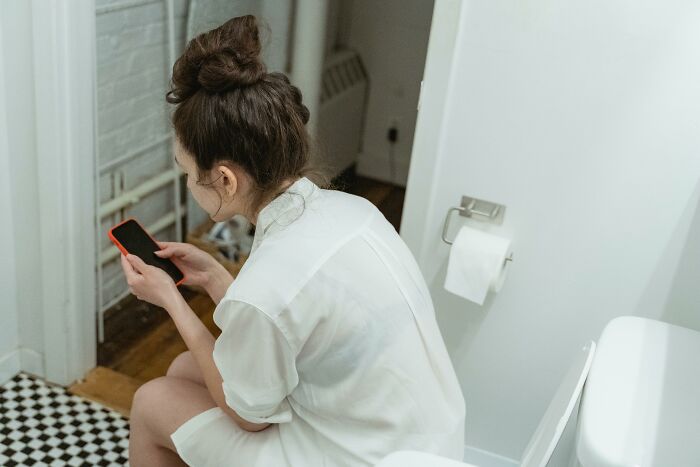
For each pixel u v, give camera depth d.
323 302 1.08
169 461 1.36
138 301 2.39
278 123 1.08
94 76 1.80
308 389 1.18
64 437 1.87
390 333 1.13
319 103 2.88
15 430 1.87
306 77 2.66
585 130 1.48
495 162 1.57
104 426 1.92
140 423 1.33
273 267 1.08
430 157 1.59
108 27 1.94
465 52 1.50
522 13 1.44
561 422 1.09
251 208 1.17
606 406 1.12
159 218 2.42
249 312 1.06
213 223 2.65
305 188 1.16
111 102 2.04
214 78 1.06
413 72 3.29
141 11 2.05
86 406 1.97
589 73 1.44
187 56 1.09
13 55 1.70
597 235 1.55
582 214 1.54
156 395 1.31
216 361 1.13
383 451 1.14
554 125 1.50
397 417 1.14
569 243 1.58
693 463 1.03
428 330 1.19
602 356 1.23
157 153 2.33
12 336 2.00
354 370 1.12
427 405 1.16
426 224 1.67
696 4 1.34
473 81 1.52
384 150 3.49
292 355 1.10
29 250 1.90
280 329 1.07
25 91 1.73
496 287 1.55
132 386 2.05
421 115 1.57
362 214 1.19
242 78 1.06
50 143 1.75
